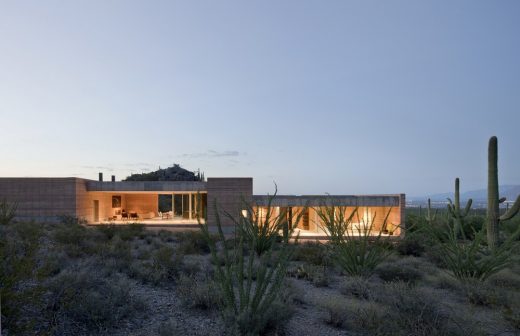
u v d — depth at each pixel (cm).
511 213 1177
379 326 536
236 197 2477
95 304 554
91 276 682
